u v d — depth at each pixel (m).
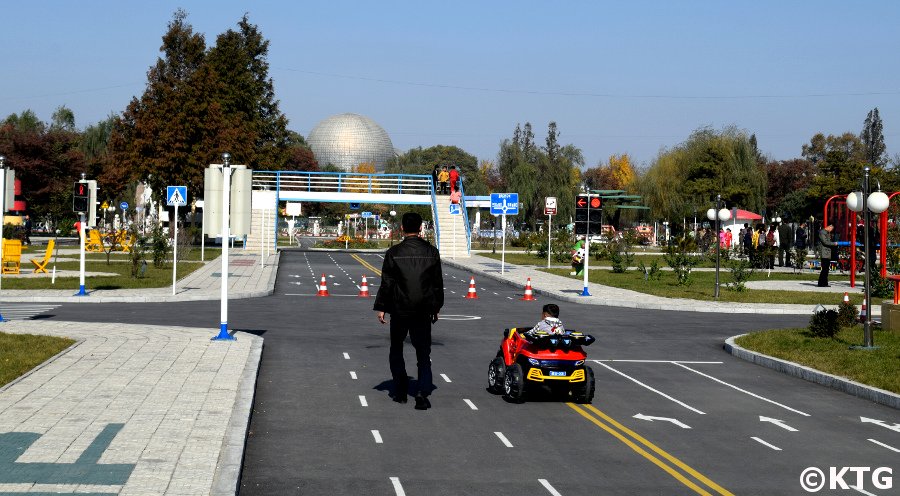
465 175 169.88
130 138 71.69
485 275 43.62
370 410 12.57
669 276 43.19
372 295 32.16
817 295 33.00
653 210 88.31
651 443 10.96
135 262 37.19
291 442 10.63
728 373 16.64
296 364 16.45
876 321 21.81
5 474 8.45
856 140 132.00
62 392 12.54
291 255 61.06
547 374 13.09
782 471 9.75
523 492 8.73
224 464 8.97
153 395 12.46
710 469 9.77
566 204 99.75
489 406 13.05
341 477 9.16
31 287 31.17
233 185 18.88
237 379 13.88
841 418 12.70
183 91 68.62
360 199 65.19
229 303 28.27
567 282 38.62
